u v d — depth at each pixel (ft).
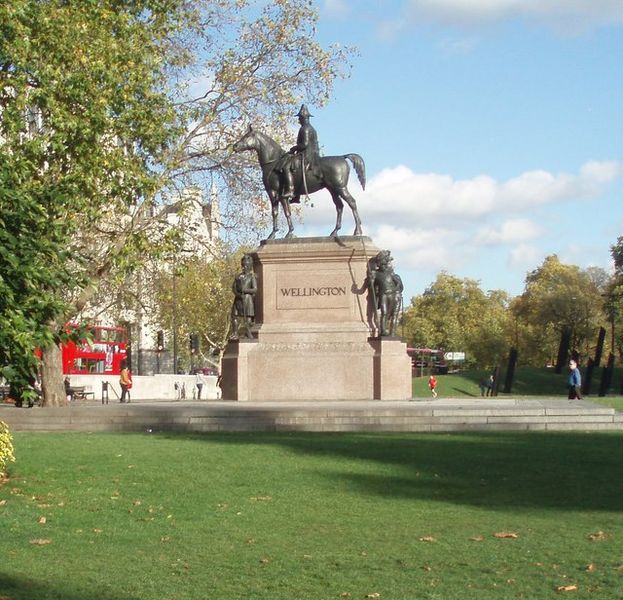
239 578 34.58
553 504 48.14
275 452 66.49
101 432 86.22
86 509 47.62
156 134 110.11
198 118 127.44
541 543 39.52
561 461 62.18
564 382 234.38
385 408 87.86
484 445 70.85
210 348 290.97
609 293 297.94
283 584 33.68
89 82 103.04
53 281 53.78
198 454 65.46
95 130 103.50
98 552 38.81
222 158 129.49
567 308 343.87
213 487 53.31
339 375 103.14
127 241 113.60
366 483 54.29
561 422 85.76
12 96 104.17
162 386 223.30
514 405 93.97
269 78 131.44
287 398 103.24
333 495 50.88
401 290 104.47
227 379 105.70
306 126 107.96
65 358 208.13
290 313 105.50
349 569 35.76
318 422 85.76
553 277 371.97
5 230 52.03
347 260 104.99
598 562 36.19
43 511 47.01
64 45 102.83
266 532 42.42
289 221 107.86
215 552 38.75
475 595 31.76
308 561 37.06
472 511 46.57
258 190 132.36
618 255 286.66
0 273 51.80
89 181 102.89
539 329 357.41
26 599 31.48
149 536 41.75
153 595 32.32
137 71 108.58
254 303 107.24
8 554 38.34
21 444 72.54
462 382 220.64
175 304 201.98
